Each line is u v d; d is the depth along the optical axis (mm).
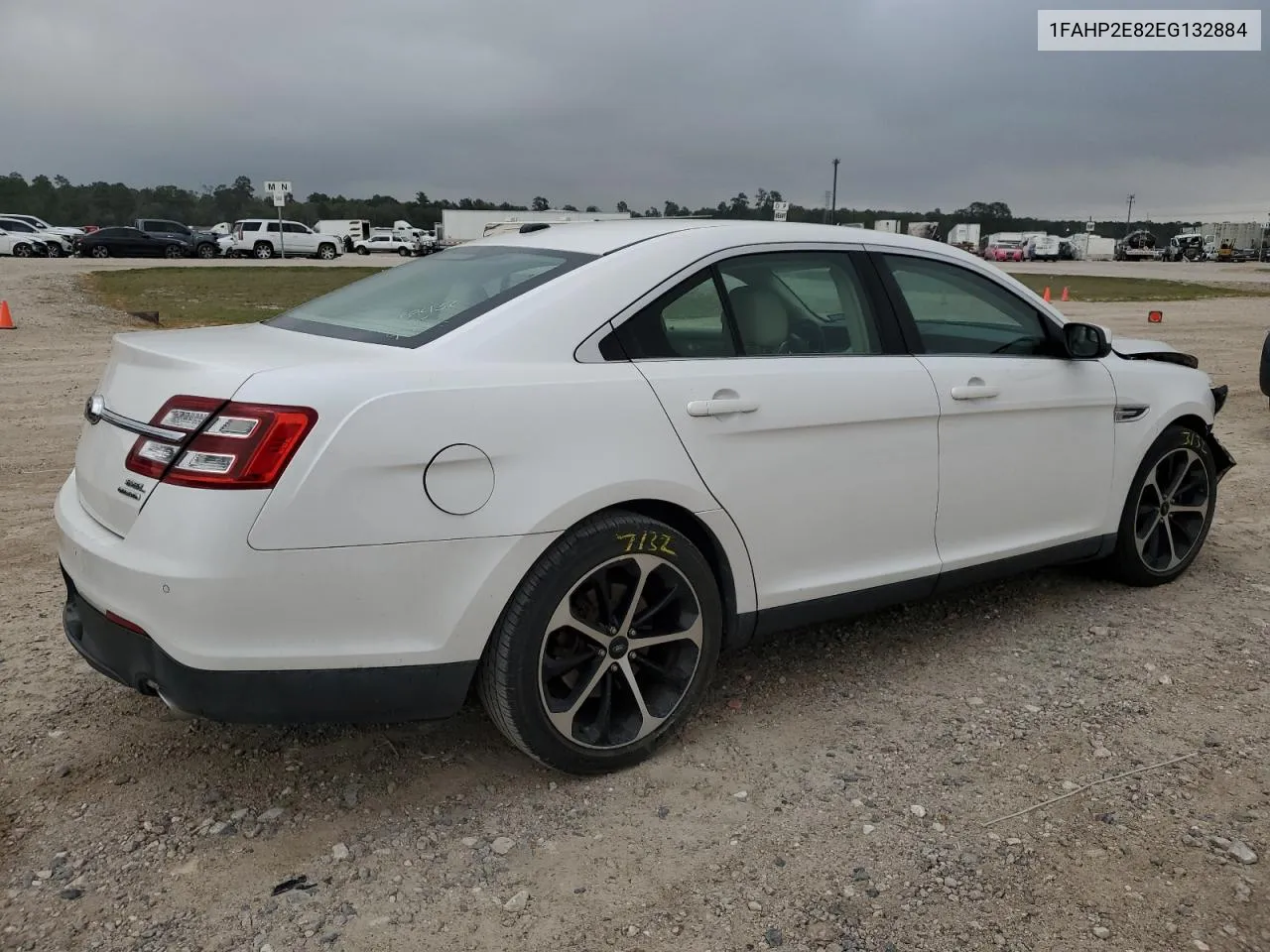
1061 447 4094
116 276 27078
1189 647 4062
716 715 3465
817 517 3363
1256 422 9062
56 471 6508
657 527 2963
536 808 2893
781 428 3213
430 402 2602
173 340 3020
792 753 3217
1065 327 4133
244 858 2635
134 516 2557
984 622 4316
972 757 3195
